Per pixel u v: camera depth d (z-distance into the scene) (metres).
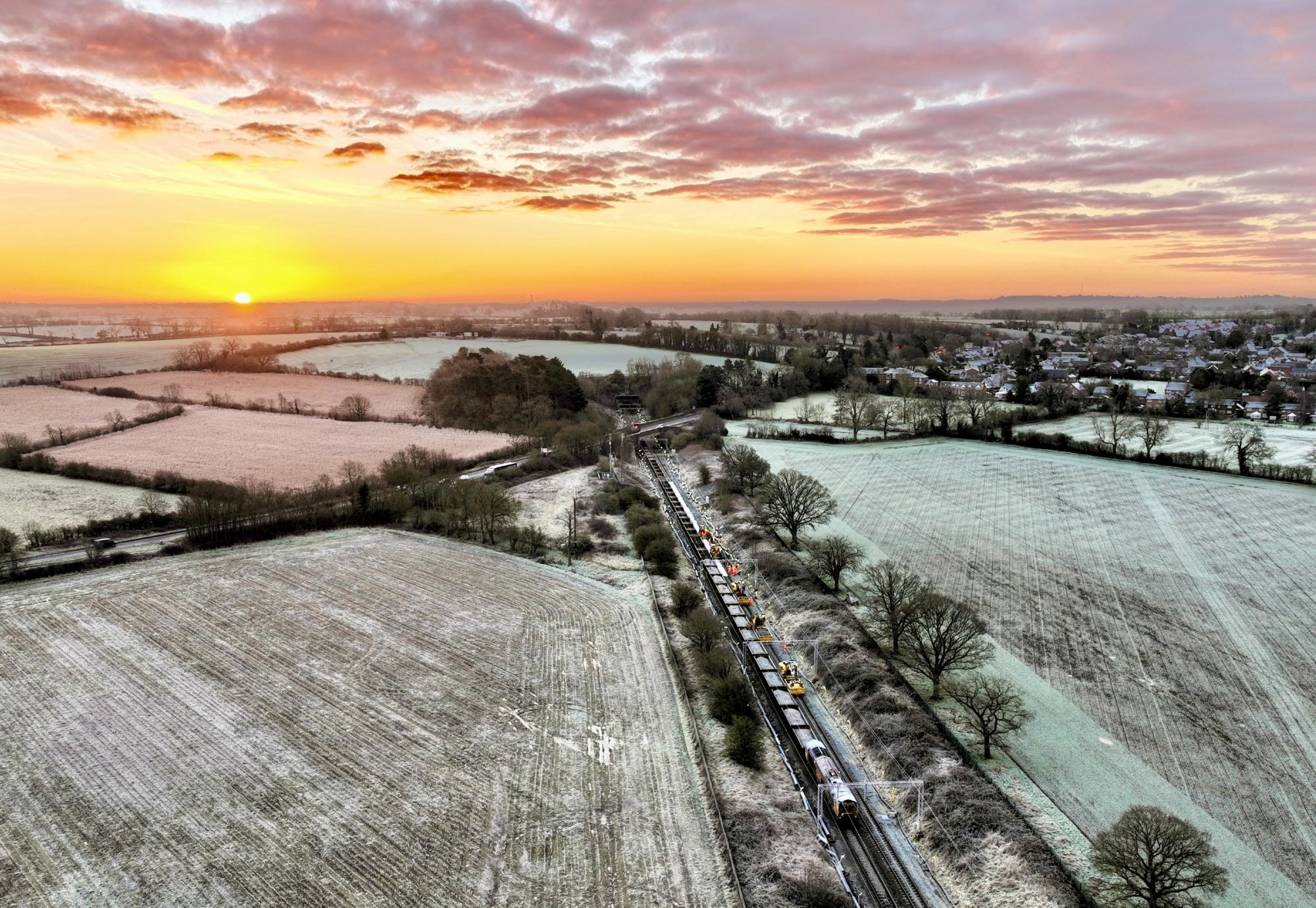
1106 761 53.41
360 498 106.50
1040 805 49.06
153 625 70.88
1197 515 105.94
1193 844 39.16
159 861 42.25
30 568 82.81
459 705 58.88
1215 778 51.53
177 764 50.78
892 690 62.22
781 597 82.75
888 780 52.84
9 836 44.00
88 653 65.38
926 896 42.97
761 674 66.31
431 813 46.72
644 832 46.31
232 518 95.94
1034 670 65.38
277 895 39.94
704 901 41.12
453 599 79.00
